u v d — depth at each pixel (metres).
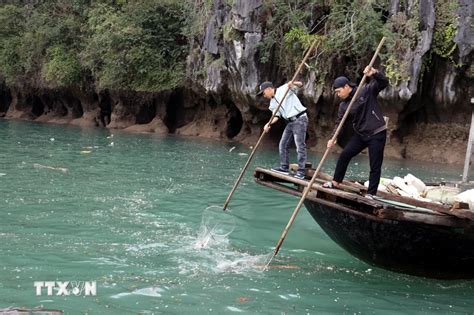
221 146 19.98
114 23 26.56
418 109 19.27
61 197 9.30
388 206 5.65
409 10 18.12
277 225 8.21
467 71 17.94
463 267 6.18
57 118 31.88
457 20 17.53
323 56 19.70
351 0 19.36
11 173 11.49
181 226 7.75
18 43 32.72
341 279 5.91
